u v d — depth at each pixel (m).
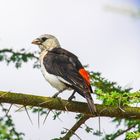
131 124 13.10
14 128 11.12
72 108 11.02
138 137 10.45
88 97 11.42
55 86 13.68
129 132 10.59
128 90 13.68
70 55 13.98
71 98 13.45
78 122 11.34
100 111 10.99
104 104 11.20
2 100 10.34
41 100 10.55
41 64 14.14
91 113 10.80
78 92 12.39
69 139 11.33
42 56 14.48
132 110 11.04
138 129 12.73
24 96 10.43
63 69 13.30
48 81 13.89
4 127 10.73
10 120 11.07
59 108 10.80
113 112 11.05
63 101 10.83
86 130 11.33
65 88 13.56
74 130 11.31
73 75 12.90
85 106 11.08
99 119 10.92
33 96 10.50
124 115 11.05
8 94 10.33
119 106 10.74
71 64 13.32
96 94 11.12
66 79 13.02
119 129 12.98
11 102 10.40
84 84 12.37
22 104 10.46
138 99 10.94
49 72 13.66
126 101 10.91
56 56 13.95
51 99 10.66
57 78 13.39
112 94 10.83
